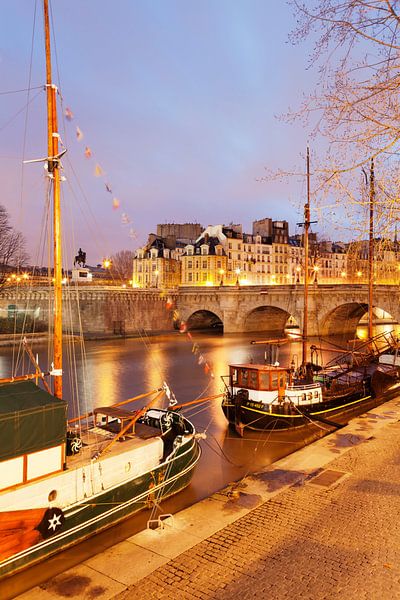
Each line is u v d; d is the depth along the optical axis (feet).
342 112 22.81
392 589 22.50
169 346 177.78
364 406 76.28
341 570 24.41
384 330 270.87
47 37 40.50
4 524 28.63
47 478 31.17
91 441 40.78
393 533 28.14
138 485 36.86
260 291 223.51
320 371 84.84
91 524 33.27
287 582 23.58
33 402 31.48
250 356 150.10
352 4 20.54
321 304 201.16
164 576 25.16
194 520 32.09
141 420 51.57
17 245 196.65
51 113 40.70
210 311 251.39
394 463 40.60
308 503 33.42
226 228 323.98
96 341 193.57
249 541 28.43
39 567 29.89
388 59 21.63
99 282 301.02
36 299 217.36
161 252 296.30
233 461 52.24
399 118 22.62
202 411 76.48
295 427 62.39
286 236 362.53
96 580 25.29
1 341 168.25
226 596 22.75
